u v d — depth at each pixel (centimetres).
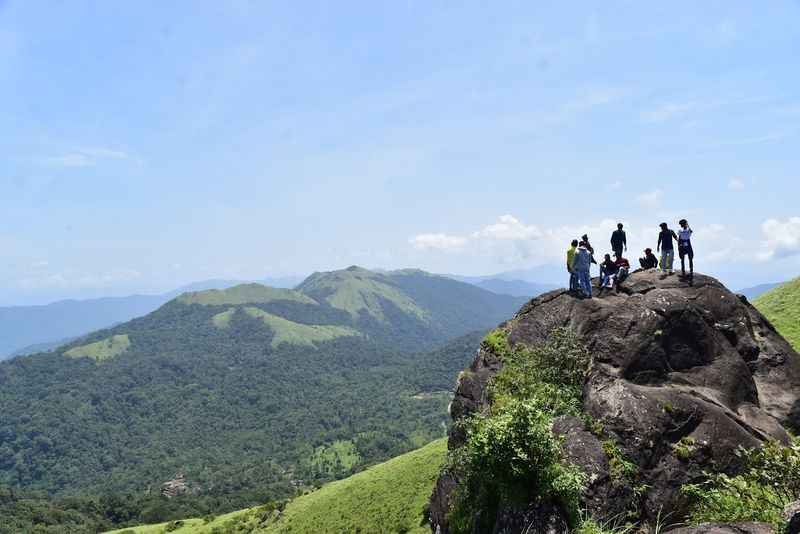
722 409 1451
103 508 18488
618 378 1534
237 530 10588
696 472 1253
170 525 12925
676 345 1666
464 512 1434
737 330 1791
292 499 11338
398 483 7781
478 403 1847
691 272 2014
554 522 1105
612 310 1795
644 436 1298
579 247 2084
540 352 1777
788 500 1025
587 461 1225
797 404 1611
